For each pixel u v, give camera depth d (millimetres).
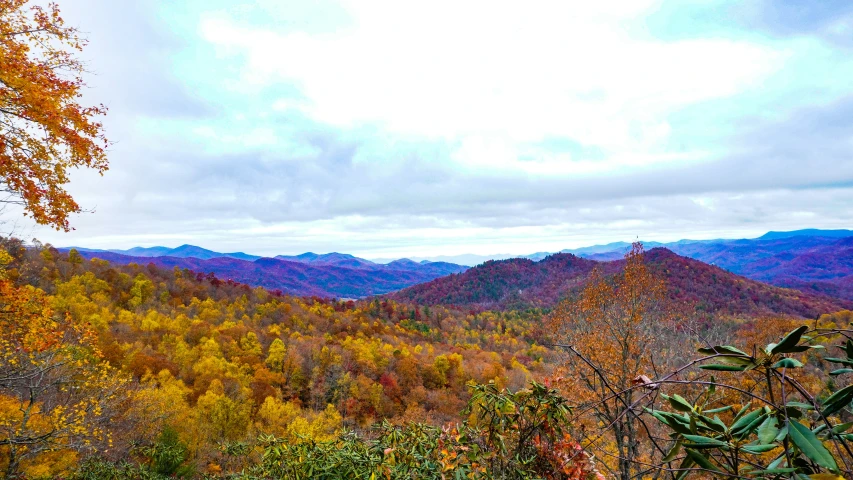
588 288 12930
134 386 24609
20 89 5035
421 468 2770
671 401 1426
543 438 2566
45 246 73062
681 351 11867
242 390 36500
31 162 5551
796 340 1193
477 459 2592
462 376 57000
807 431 1122
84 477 12578
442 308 137625
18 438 8109
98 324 45219
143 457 18141
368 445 3188
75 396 9492
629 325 11133
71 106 5672
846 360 1260
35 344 7195
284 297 107688
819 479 1045
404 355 64438
